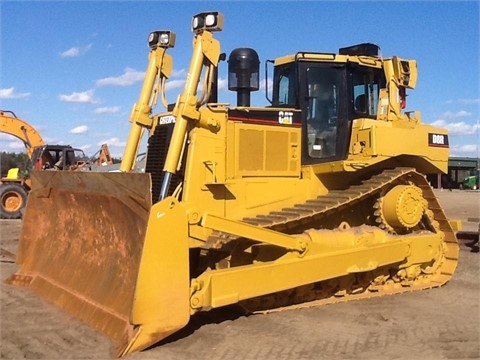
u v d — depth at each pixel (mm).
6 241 12398
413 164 7848
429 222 7969
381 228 7375
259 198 6629
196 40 6156
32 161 19531
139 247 5426
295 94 7145
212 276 5465
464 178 53594
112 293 5719
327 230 6688
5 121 20547
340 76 7289
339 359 5000
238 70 7098
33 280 7293
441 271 8148
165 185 5848
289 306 6586
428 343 5496
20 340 5316
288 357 5012
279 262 6004
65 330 5598
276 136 6816
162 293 5113
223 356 5000
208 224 5406
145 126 7109
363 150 7098
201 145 6191
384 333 5781
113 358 4891
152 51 7289
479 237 11016
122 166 6992
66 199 6973
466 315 6500
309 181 7062
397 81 7703
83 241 6641
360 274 7238
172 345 5258
